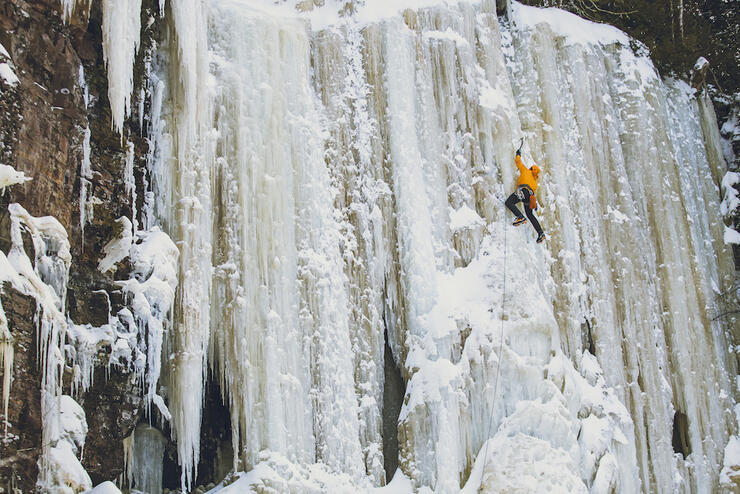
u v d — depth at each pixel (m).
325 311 14.30
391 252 15.71
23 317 9.63
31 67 10.66
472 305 15.58
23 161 10.22
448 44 17.12
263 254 13.92
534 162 17.72
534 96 18.31
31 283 9.79
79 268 11.60
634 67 20.08
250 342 13.47
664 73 22.36
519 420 14.91
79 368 11.10
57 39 11.09
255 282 13.76
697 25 23.70
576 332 16.98
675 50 22.34
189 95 13.33
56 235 10.39
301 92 15.12
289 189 14.48
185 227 13.02
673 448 18.80
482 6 18.00
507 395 15.21
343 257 15.11
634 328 18.03
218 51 14.55
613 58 20.06
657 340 18.62
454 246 16.19
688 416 18.67
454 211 16.41
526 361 15.37
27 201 10.26
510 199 16.48
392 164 16.06
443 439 14.41
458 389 14.80
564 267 17.23
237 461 13.05
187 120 13.32
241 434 13.27
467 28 17.56
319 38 16.09
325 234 14.74
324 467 13.58
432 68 16.95
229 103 14.30
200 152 13.49
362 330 14.95
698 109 22.59
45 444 9.87
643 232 19.09
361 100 16.22
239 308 13.48
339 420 13.93
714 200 21.66
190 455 12.54
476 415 14.98
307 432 13.59
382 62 16.55
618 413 16.78
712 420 18.95
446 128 16.80
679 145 21.28
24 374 9.64
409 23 16.92
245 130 14.23
